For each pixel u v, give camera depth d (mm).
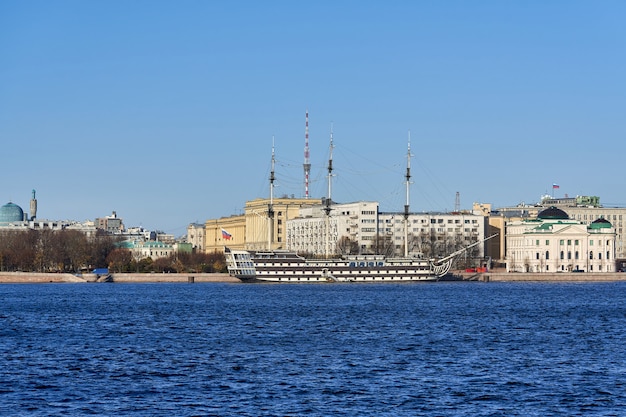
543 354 192000
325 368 171375
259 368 171375
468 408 137750
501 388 151875
